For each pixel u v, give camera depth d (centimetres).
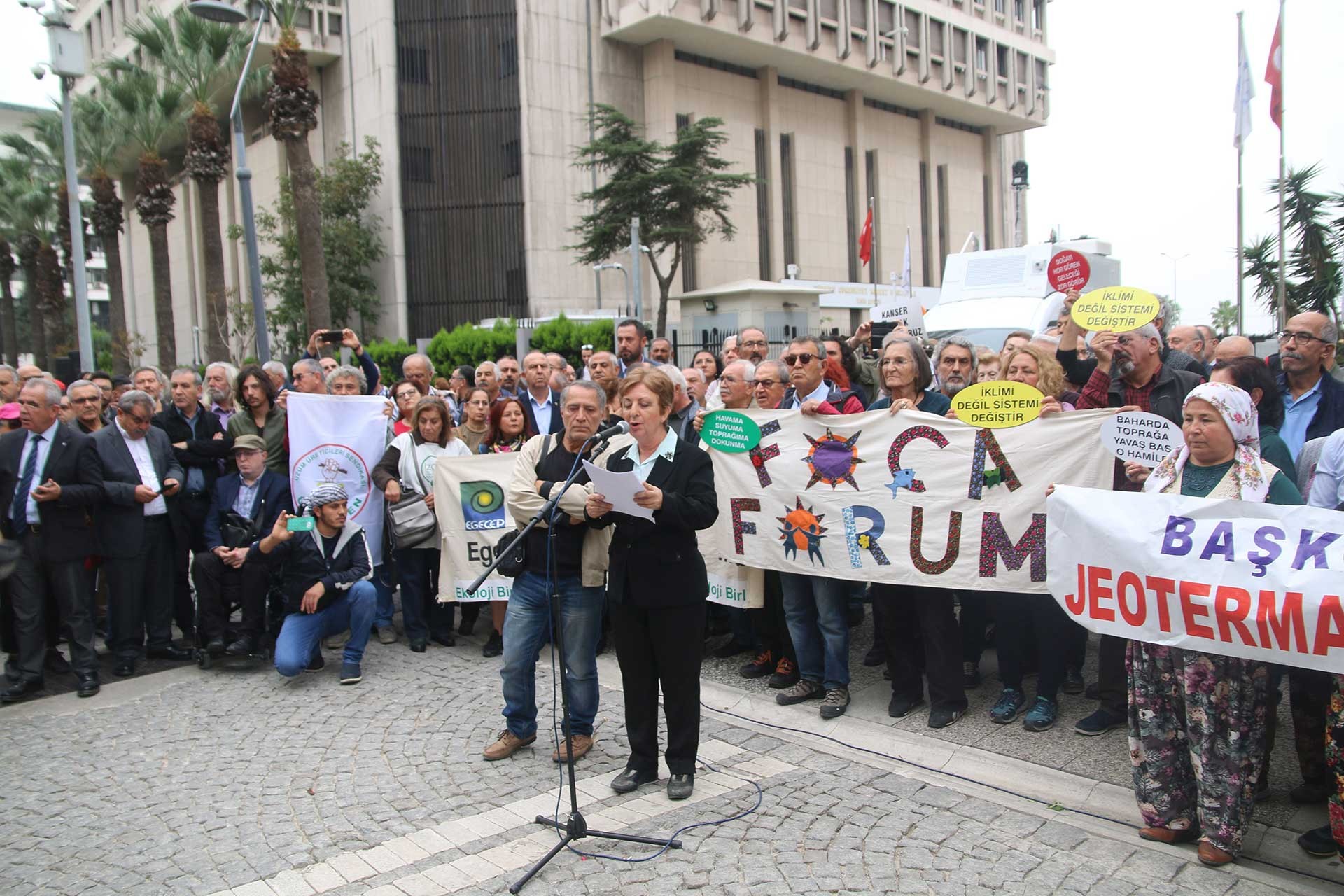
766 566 561
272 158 4088
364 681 624
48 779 484
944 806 417
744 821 408
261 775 479
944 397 544
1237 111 1681
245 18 1264
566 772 469
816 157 4472
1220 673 356
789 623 556
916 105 4928
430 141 3688
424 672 642
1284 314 1681
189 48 2341
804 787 442
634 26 3662
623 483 386
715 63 4078
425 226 3703
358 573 619
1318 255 1984
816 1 4050
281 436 715
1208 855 361
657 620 429
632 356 770
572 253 3734
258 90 3152
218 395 848
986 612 575
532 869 368
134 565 654
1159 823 376
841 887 352
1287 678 558
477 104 3666
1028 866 363
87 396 657
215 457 717
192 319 4744
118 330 3134
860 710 539
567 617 472
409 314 3706
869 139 4747
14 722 573
